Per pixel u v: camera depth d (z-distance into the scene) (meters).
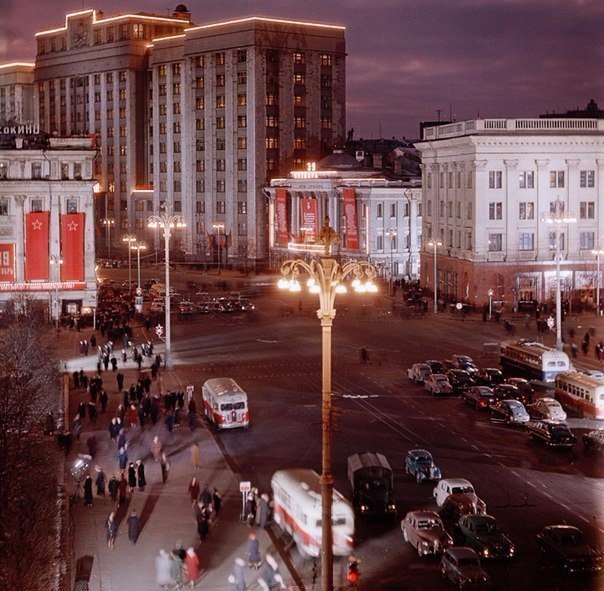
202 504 47.81
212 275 190.75
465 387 77.38
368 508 47.84
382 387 80.38
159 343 103.56
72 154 118.38
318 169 184.25
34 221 117.12
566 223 126.56
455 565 39.81
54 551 40.97
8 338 72.38
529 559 42.94
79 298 118.88
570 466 57.59
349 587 39.75
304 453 59.94
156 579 40.75
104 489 52.06
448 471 56.34
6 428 44.12
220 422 65.06
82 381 78.94
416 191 166.38
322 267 35.38
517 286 129.00
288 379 83.44
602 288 130.38
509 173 128.50
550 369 80.50
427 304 132.38
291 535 45.28
